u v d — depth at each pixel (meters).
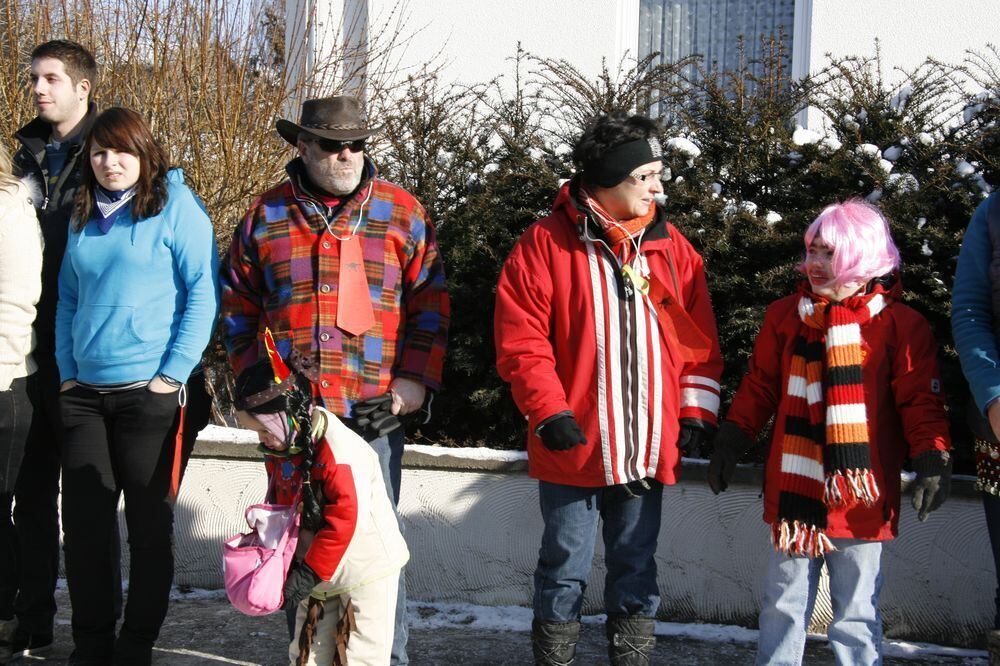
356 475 2.79
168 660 3.76
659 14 6.85
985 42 5.92
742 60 6.38
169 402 3.42
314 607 2.92
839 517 3.06
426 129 4.94
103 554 3.48
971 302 3.09
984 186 4.03
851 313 3.12
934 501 3.01
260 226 3.38
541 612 3.20
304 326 3.28
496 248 4.63
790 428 3.17
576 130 4.95
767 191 4.50
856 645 3.09
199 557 4.47
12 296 3.42
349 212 3.35
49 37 5.70
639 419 3.13
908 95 4.43
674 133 4.59
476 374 4.64
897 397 3.12
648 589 3.18
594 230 3.20
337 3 6.86
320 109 3.25
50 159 3.81
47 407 3.75
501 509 4.22
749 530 4.01
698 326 3.32
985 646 3.82
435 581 4.30
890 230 4.00
